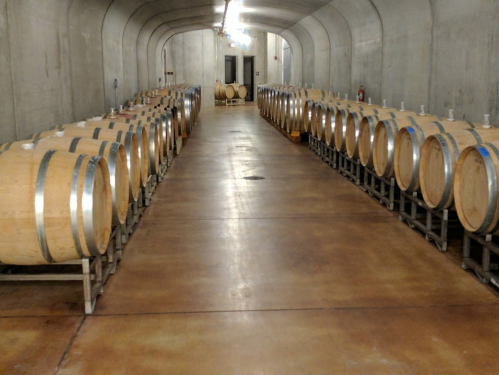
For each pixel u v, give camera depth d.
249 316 3.88
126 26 14.98
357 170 8.48
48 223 3.63
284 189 8.23
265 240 5.69
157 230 6.06
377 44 12.65
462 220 4.65
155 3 15.09
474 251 5.29
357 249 5.39
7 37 6.14
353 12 13.61
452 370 3.14
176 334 3.60
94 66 11.25
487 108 7.45
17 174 3.67
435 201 5.26
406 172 6.10
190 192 8.03
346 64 15.78
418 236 5.84
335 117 9.47
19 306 4.05
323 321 3.79
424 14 9.61
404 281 4.55
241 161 10.84
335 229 6.10
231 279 4.60
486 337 3.54
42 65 7.52
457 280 4.57
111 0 11.57
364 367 3.18
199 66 28.78
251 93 36.34
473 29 7.80
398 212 6.87
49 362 3.24
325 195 7.84
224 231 6.02
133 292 4.32
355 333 3.61
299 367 3.18
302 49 23.14
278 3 16.31
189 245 5.53
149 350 3.39
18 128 6.49
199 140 14.30
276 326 3.72
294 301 4.14
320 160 10.93
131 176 5.68
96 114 11.42
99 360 3.27
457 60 8.38
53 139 4.76
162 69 26.33
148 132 7.09
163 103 11.75
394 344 3.46
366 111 8.60
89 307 3.91
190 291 4.34
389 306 4.04
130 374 3.11
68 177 3.69
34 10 7.14
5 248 3.69
